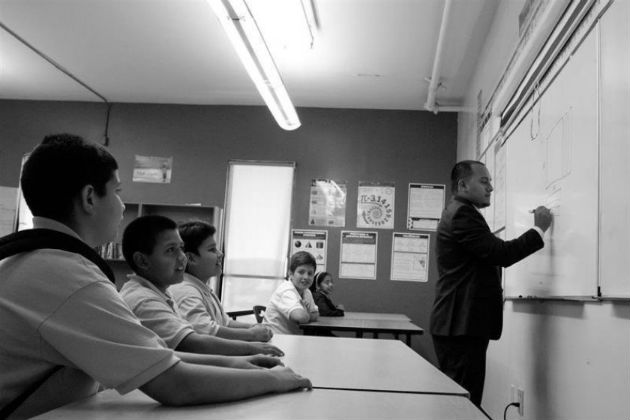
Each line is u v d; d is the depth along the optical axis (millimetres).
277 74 3645
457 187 2326
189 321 1845
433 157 5418
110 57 4551
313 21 3674
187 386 901
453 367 2156
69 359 833
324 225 5426
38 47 4391
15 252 875
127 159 5641
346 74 4656
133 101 5691
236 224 5492
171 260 1543
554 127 1961
